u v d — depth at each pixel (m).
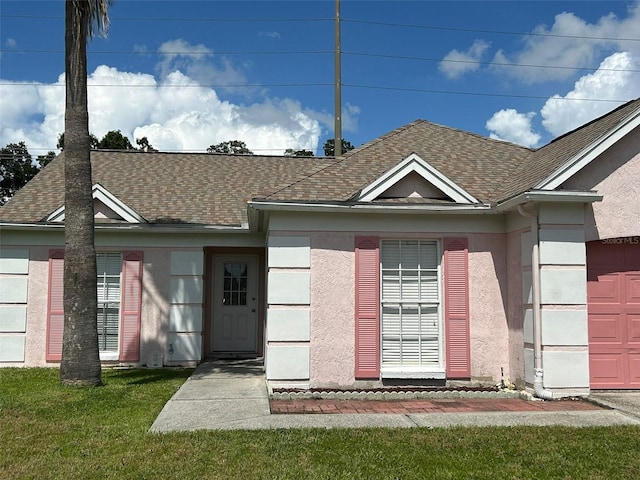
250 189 14.98
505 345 10.09
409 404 8.62
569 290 9.13
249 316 14.46
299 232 9.92
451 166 11.64
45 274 12.67
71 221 9.75
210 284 14.32
